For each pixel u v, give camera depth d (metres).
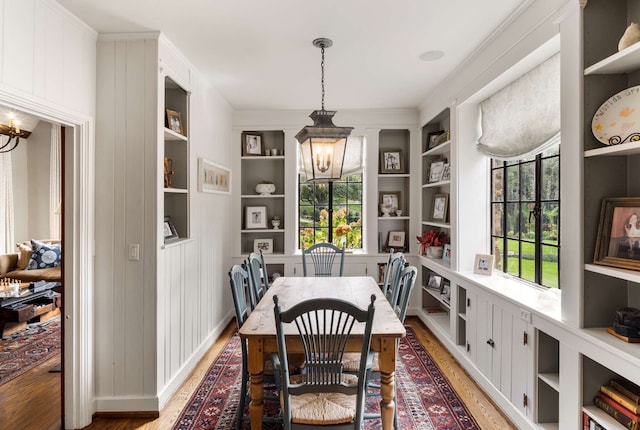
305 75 3.49
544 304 2.22
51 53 2.17
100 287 2.61
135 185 2.60
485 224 3.47
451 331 3.63
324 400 1.90
